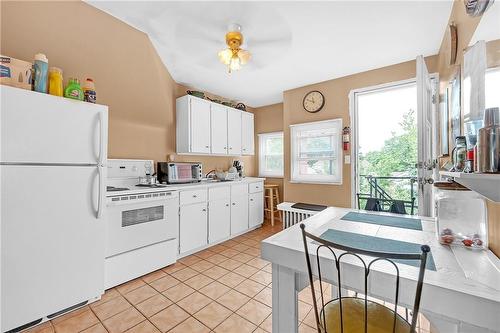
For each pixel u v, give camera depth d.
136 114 2.71
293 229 1.30
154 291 1.92
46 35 1.76
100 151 1.75
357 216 1.58
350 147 3.06
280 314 1.07
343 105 3.10
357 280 0.85
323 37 2.14
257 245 3.10
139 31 2.12
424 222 1.42
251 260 2.58
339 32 2.06
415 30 2.04
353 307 1.00
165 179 2.88
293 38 2.15
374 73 2.86
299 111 3.52
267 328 1.49
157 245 2.29
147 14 1.88
